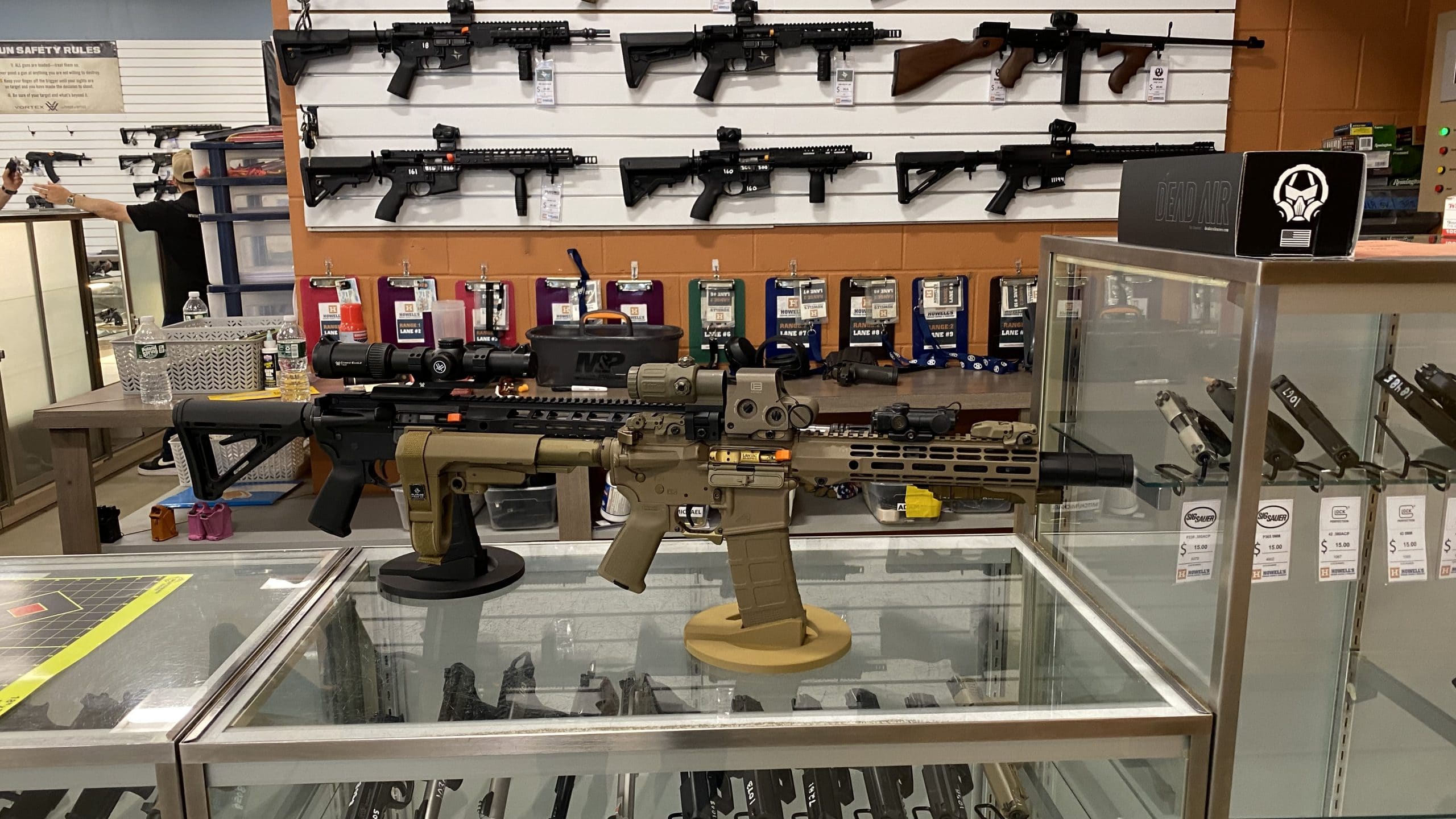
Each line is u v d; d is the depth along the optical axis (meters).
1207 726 1.14
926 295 3.44
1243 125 3.44
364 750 1.10
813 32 3.19
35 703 1.16
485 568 1.60
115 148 5.86
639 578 1.38
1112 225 3.45
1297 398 1.36
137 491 4.84
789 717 1.15
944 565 1.67
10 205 5.87
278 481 3.32
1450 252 1.16
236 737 1.09
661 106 3.29
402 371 1.44
